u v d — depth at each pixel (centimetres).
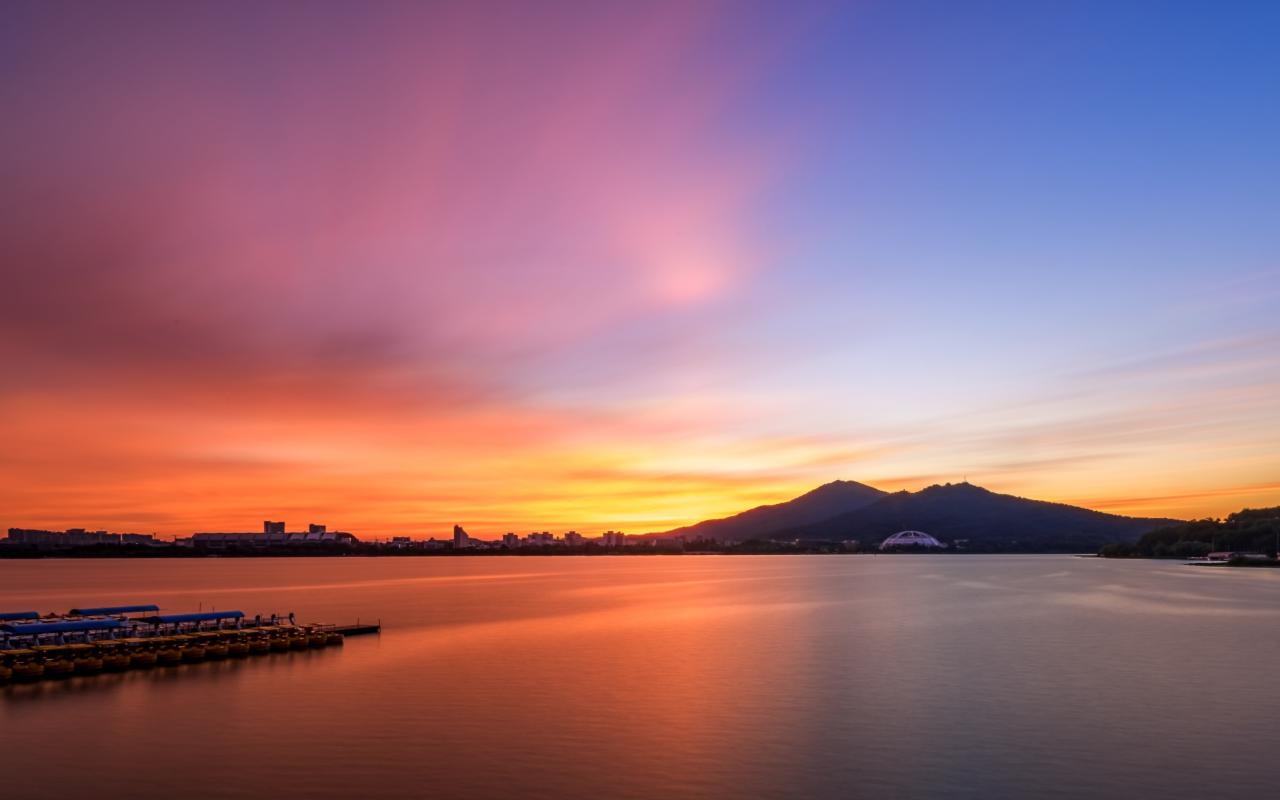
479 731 6600
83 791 5278
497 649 11069
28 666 8594
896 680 8638
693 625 14162
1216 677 8788
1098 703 7538
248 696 7894
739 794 5231
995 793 5259
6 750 6097
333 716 7088
